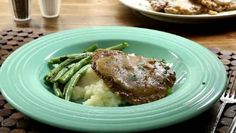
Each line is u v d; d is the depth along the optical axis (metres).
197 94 0.45
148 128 0.40
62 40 0.61
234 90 0.51
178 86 0.50
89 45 0.61
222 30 0.75
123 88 0.46
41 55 0.57
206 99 0.44
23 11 0.78
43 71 0.55
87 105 0.45
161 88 0.47
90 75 0.52
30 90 0.47
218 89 0.46
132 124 0.40
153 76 0.49
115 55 0.52
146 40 0.61
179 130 0.44
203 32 0.74
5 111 0.47
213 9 0.76
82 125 0.40
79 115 0.41
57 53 0.58
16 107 0.43
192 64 0.54
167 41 0.60
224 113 0.47
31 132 0.43
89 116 0.41
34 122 0.45
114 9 0.86
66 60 0.56
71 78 0.52
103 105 0.47
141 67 0.50
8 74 0.50
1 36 0.68
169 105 0.43
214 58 0.54
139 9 0.76
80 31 0.64
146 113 0.42
